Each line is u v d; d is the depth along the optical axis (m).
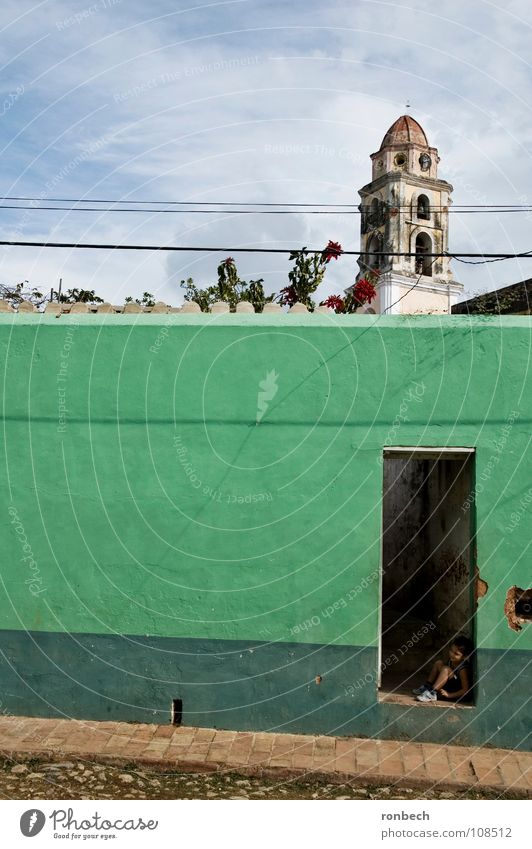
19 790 6.28
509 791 6.41
